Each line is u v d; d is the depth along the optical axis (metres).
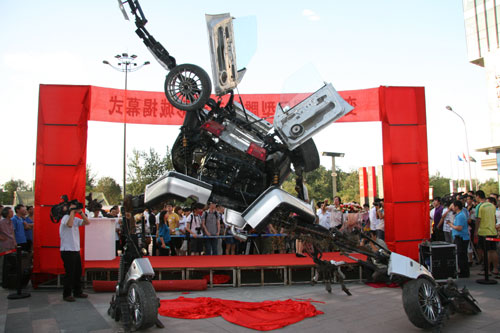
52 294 6.78
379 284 7.24
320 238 5.36
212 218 9.77
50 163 7.25
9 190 56.41
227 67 4.93
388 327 4.68
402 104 7.91
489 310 5.38
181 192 4.52
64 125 7.31
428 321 4.42
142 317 4.38
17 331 4.66
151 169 23.20
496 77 24.61
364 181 33.44
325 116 4.78
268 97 9.05
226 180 5.17
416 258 7.70
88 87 7.42
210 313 5.11
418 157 7.86
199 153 5.36
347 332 4.48
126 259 4.98
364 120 8.55
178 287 6.82
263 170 5.26
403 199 7.79
